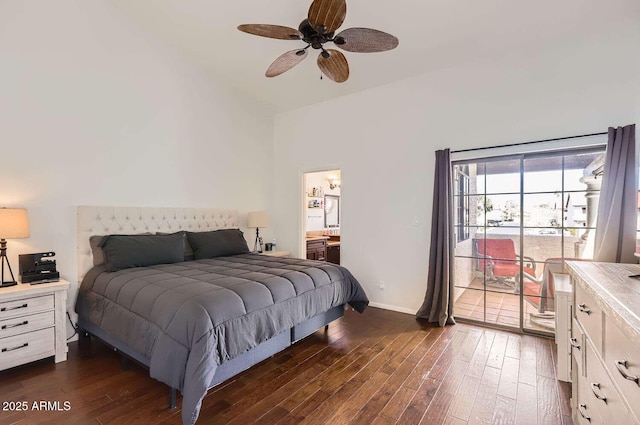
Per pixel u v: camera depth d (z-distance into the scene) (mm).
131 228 3660
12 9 2877
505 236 3486
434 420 1945
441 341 3143
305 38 2449
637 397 943
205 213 4453
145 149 3832
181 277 2730
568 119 3049
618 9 2623
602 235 2775
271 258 3916
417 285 3998
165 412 2018
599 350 1362
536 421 1936
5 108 2840
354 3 2898
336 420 1939
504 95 3389
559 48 3098
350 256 4562
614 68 2850
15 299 2494
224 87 4742
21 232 2643
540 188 3285
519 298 3408
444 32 3158
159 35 3885
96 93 3410
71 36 3227
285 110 5344
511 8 2766
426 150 3900
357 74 4066
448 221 3609
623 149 2707
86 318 2949
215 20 3488
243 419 1944
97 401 2133
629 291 1320
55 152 3129
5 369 2496
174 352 1956
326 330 3441
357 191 4500
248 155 5121
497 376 2461
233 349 2080
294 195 5289
